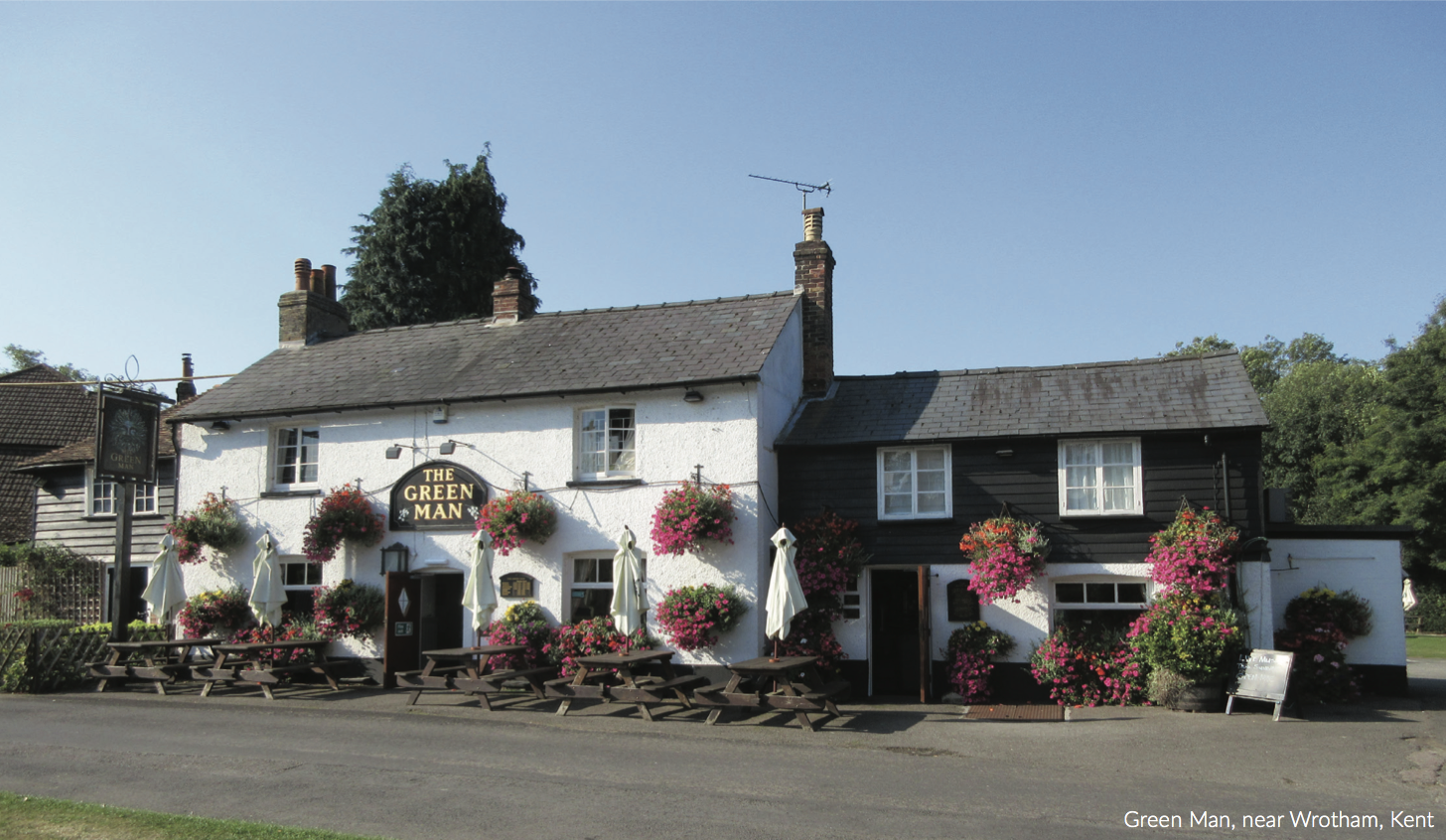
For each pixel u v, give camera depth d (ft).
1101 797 28.86
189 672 55.26
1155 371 54.29
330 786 30.12
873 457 52.60
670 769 32.76
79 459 75.87
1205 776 31.83
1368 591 51.98
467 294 111.96
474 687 45.68
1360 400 133.49
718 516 49.11
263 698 50.37
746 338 55.01
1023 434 49.93
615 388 52.19
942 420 53.01
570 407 54.08
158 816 25.71
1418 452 107.76
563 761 34.04
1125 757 34.99
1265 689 42.96
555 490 53.83
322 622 55.67
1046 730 40.32
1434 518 105.09
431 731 40.14
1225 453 47.75
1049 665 47.55
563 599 53.06
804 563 50.80
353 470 58.29
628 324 61.26
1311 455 133.80
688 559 50.85
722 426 51.24
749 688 48.21
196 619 57.62
